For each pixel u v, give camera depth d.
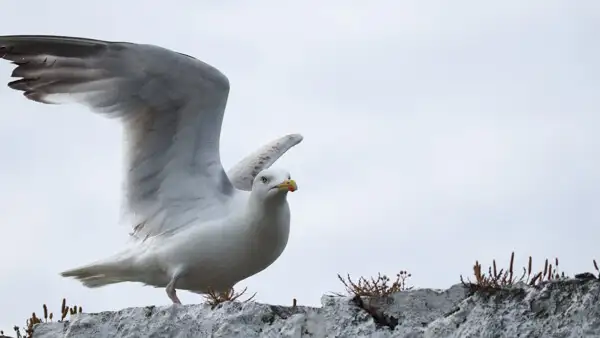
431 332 11.29
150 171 14.32
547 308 10.94
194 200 14.13
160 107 14.18
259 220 13.56
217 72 13.95
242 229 13.64
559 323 10.81
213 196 14.12
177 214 14.15
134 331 12.03
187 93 14.04
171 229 14.09
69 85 14.44
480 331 11.02
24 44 14.39
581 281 10.88
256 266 13.87
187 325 11.93
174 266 13.80
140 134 14.36
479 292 11.28
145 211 14.30
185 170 14.28
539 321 10.91
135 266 14.02
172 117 14.23
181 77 13.91
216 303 12.34
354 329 11.47
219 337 11.70
